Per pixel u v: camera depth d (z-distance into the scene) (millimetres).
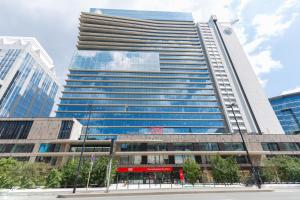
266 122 74438
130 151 45531
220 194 17609
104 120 69812
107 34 101688
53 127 49438
